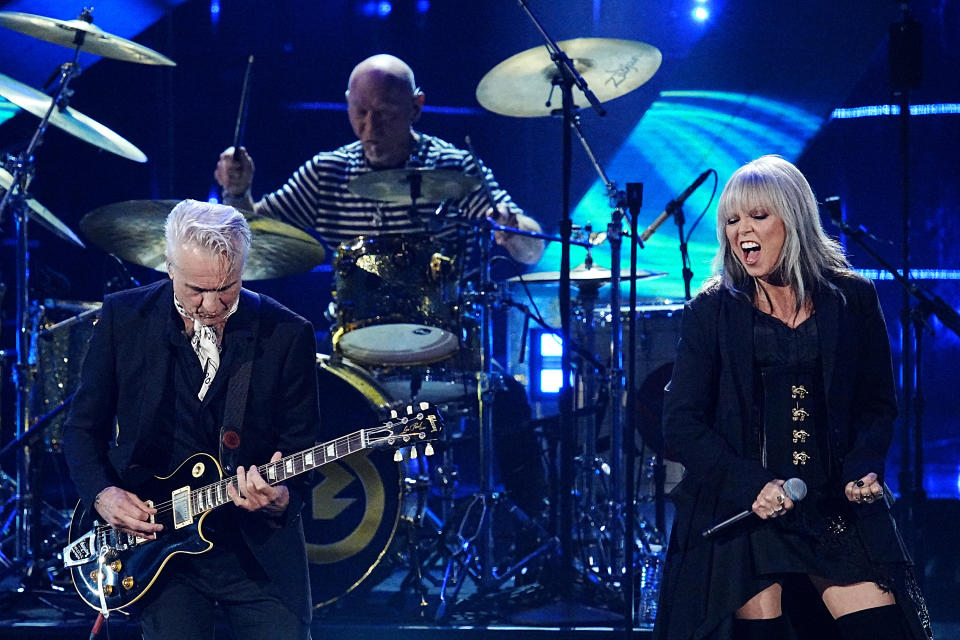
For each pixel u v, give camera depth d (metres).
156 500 7.24
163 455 7.40
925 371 21.14
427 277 12.57
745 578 6.78
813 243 7.18
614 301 12.58
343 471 11.35
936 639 11.10
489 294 12.55
